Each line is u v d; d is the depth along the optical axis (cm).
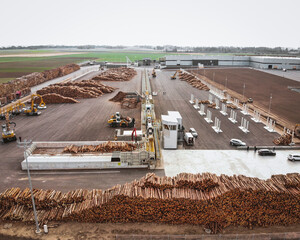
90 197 2720
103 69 16525
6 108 6825
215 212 2492
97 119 5872
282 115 6284
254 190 2505
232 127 5362
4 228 2416
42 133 4934
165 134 4200
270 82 11119
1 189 3081
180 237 2297
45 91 8112
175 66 18000
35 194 2695
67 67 14800
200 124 5562
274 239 2305
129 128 5281
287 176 2861
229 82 11219
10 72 14212
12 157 3922
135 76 13450
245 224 2509
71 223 2502
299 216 2558
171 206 2477
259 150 4044
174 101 7731
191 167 3656
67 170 3578
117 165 3638
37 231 2353
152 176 2877
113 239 2295
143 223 2527
